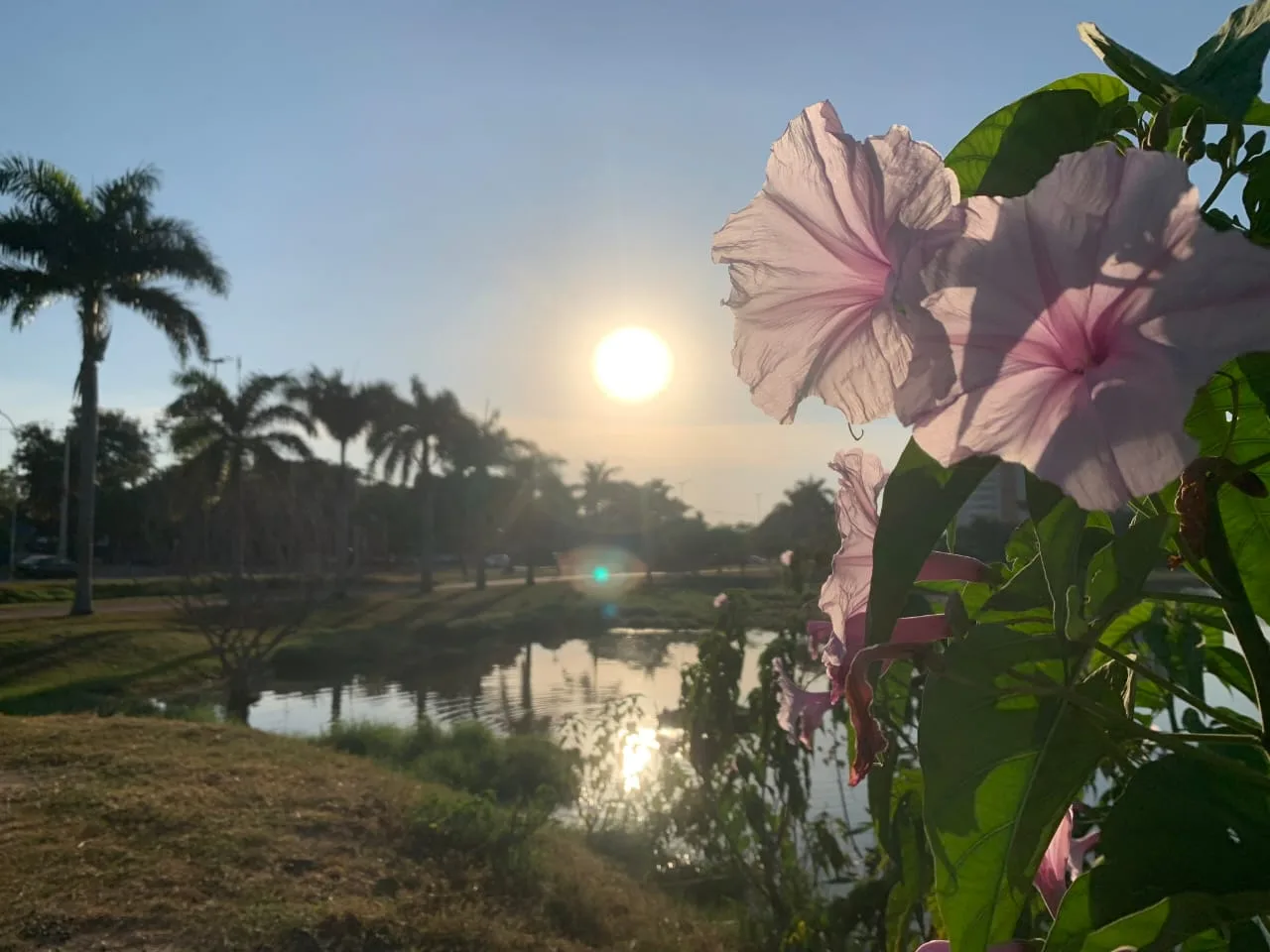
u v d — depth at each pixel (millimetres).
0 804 7688
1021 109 990
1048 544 875
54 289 22688
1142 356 696
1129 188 687
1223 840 850
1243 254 659
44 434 54031
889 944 1387
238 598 20297
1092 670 1103
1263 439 960
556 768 12953
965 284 732
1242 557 1043
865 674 903
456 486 46375
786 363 986
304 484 30719
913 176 833
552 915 6973
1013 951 1123
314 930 5969
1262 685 863
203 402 29125
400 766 12734
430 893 6848
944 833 873
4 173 22500
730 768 6543
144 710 16672
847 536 1120
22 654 20312
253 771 9117
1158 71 738
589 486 74938
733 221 1026
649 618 39125
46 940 5617
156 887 6336
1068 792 869
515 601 41781
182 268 23375
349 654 26016
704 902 8023
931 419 746
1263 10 726
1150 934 816
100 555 54969
